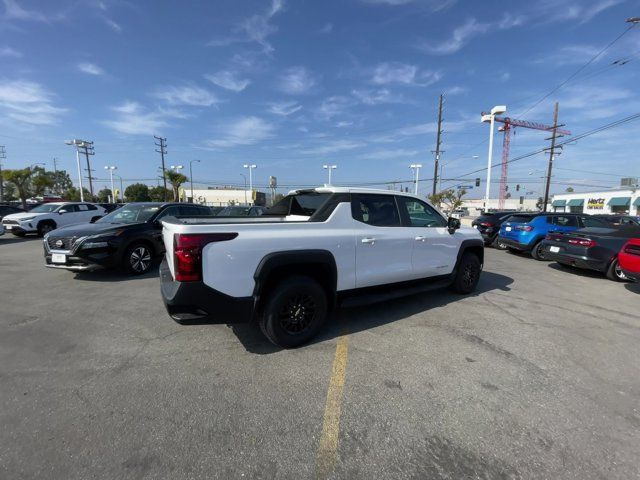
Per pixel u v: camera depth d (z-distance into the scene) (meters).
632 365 3.53
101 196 86.81
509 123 63.38
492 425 2.56
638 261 6.11
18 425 2.49
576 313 5.14
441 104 34.00
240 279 3.41
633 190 41.88
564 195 53.19
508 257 11.14
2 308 5.14
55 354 3.64
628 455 2.28
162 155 60.44
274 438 2.40
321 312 3.92
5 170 44.59
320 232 3.95
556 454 2.28
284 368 3.37
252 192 49.06
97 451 2.25
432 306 5.33
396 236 4.64
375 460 2.21
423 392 2.98
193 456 2.22
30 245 12.55
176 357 3.58
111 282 6.73
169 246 3.65
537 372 3.35
